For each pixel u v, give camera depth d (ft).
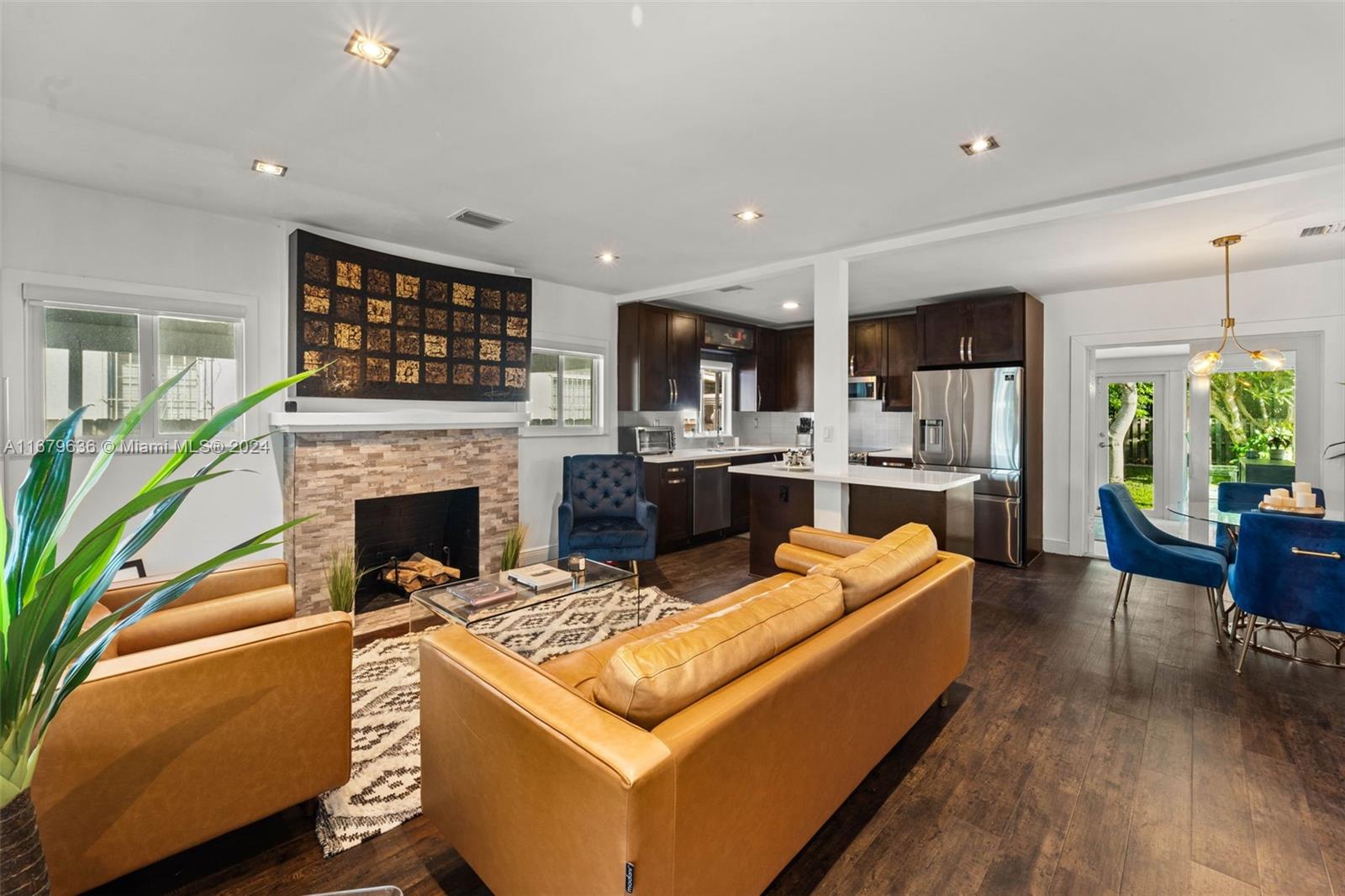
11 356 9.03
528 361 14.79
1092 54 5.88
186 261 10.48
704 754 3.97
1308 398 14.07
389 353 12.31
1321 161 7.99
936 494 12.41
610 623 11.87
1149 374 22.31
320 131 7.55
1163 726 7.91
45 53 5.89
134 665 4.89
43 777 4.50
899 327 19.94
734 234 11.75
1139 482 22.65
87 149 8.10
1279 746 7.45
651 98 6.74
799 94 6.64
